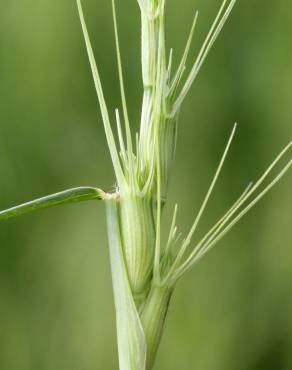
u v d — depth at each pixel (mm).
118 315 145
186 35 330
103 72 332
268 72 344
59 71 332
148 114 145
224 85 342
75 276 341
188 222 337
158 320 144
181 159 343
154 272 144
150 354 144
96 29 330
